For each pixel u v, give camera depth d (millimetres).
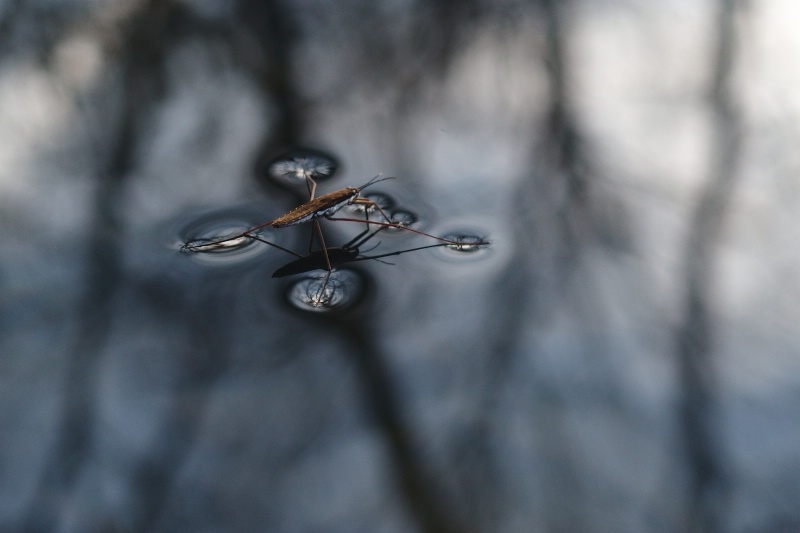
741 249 205
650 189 215
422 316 200
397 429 190
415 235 211
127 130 226
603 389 193
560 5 257
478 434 190
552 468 188
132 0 257
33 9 253
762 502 185
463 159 221
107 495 186
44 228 210
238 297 203
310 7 257
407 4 258
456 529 184
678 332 197
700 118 226
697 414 190
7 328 198
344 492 186
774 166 216
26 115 228
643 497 186
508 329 199
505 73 239
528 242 209
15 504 186
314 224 213
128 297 202
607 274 204
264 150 223
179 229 211
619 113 229
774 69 235
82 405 192
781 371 193
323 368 195
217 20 253
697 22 249
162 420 191
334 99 233
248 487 187
